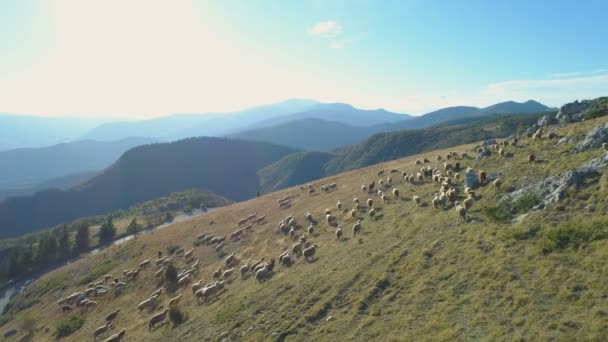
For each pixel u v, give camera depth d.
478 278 20.42
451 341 15.91
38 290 83.12
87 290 63.75
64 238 119.69
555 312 15.23
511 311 16.45
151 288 55.75
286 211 71.75
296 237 51.91
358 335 19.58
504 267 20.11
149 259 74.44
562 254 19.19
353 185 71.12
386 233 35.69
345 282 26.84
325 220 53.62
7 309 83.56
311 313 24.09
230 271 47.81
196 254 65.38
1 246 157.25
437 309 19.00
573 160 32.97
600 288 15.47
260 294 32.53
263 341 22.89
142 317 44.78
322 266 33.50
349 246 36.47
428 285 21.84
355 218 47.41
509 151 46.12
